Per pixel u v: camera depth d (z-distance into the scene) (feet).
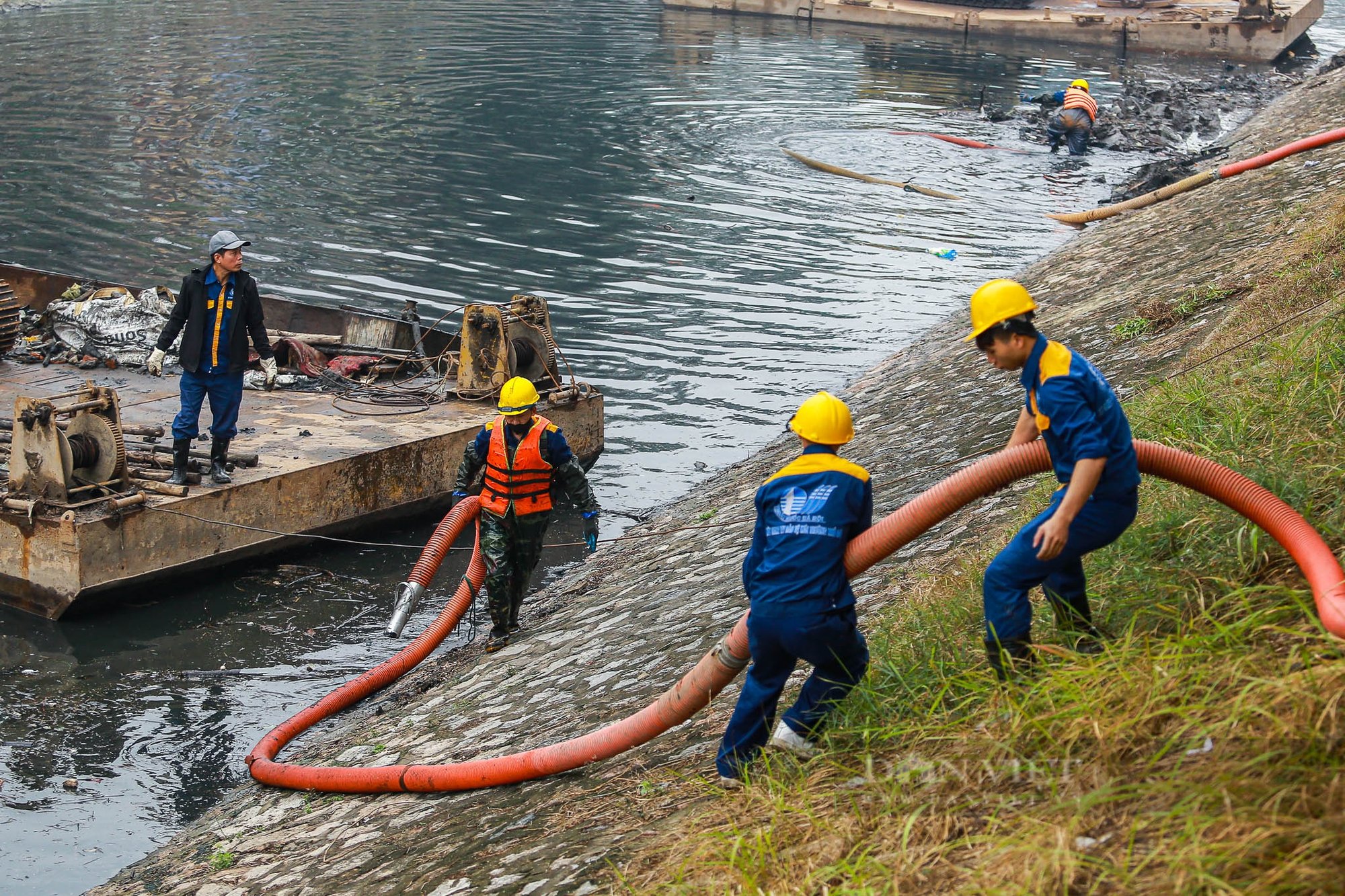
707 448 43.68
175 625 31.60
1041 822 12.24
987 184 84.69
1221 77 129.29
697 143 96.17
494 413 40.91
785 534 15.76
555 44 147.95
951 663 16.83
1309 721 11.76
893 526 15.44
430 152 91.76
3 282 46.73
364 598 33.45
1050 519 14.35
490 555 29.32
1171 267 46.98
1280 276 34.86
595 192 81.41
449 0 190.70
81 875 21.89
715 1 184.96
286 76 121.60
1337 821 10.55
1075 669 14.33
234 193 79.66
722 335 55.16
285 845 21.15
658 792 17.46
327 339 47.34
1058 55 149.69
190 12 169.89
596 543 29.84
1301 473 18.08
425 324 56.44
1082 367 14.51
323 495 35.55
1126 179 85.05
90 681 28.99
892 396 44.16
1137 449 15.42
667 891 13.82
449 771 20.88
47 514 31.68
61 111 103.40
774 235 71.92
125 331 47.52
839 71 133.90
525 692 25.66
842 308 59.16
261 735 26.94
